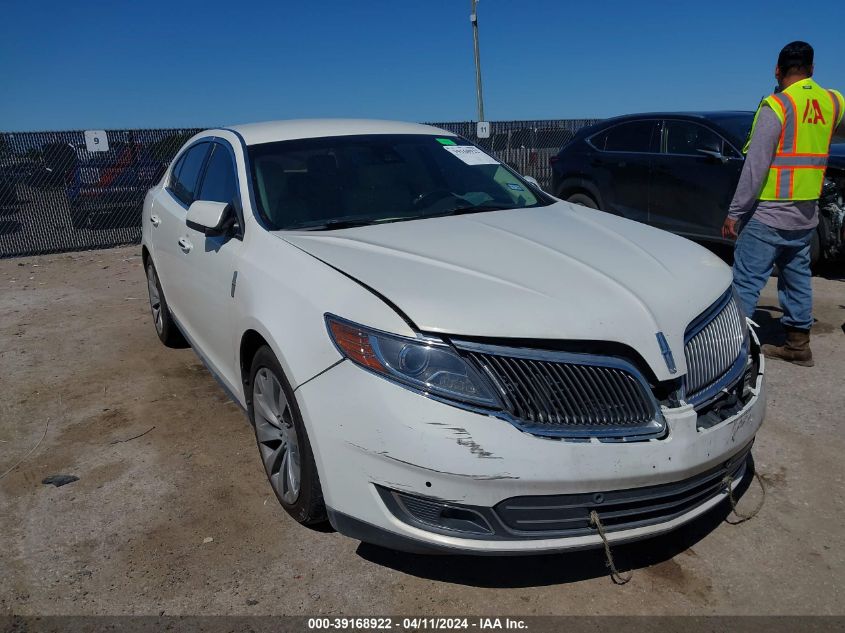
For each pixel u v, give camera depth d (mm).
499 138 13656
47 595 2781
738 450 2773
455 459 2359
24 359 5547
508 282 2717
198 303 4090
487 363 2436
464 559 2947
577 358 2486
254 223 3504
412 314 2514
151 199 5453
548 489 2393
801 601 2664
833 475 3514
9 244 10617
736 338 3002
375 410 2463
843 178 7055
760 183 4473
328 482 2645
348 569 2896
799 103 4359
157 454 3898
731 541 3027
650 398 2531
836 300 6617
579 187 9164
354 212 3672
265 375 3189
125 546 3078
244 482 3578
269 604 2709
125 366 5293
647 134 8367
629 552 2975
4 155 10477
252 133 4195
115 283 8383
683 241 3479
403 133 4422
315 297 2793
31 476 3707
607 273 2857
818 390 4520
